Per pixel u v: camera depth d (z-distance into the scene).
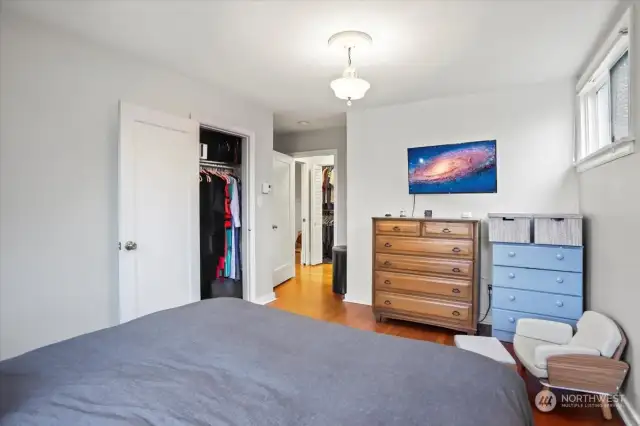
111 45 2.46
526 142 3.29
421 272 3.36
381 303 3.55
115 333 1.41
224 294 3.85
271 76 3.05
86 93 2.41
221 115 3.47
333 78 3.10
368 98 3.68
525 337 2.48
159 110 2.82
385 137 4.02
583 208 2.89
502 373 1.12
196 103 3.20
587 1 1.91
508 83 3.22
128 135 2.51
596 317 2.26
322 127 5.18
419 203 3.85
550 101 3.19
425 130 3.78
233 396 0.95
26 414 0.86
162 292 2.77
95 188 2.46
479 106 3.50
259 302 4.05
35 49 2.16
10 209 2.06
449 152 3.64
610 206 2.22
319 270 6.23
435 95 3.58
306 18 2.09
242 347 1.28
